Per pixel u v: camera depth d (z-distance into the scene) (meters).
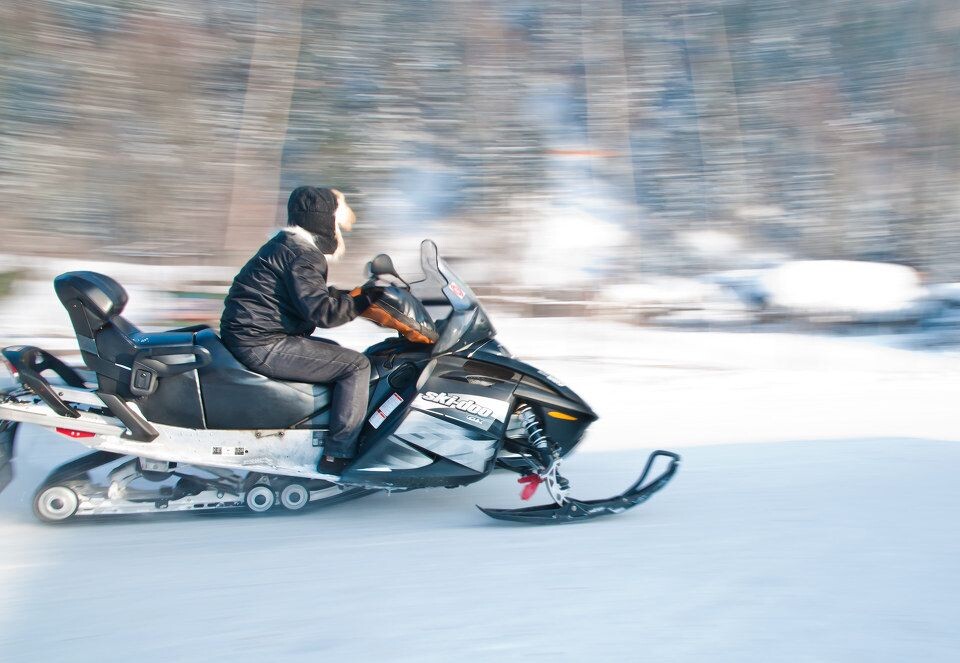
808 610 2.86
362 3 23.41
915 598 2.96
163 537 3.70
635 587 3.06
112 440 3.83
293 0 22.41
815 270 12.38
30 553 3.46
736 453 5.30
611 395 7.30
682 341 10.46
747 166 20.73
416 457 3.97
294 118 20.67
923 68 22.67
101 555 3.44
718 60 23.78
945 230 18.41
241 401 3.90
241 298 3.89
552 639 2.63
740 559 3.36
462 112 21.22
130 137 19.48
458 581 3.12
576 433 4.11
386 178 19.27
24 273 12.55
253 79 21.02
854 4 24.50
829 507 4.11
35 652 2.56
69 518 3.89
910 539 3.61
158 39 21.27
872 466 4.96
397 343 4.17
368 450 3.94
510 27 23.53
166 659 2.50
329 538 3.68
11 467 3.93
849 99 22.77
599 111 21.73
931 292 12.17
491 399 4.02
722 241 18.30
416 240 17.17
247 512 4.09
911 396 7.31
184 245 16.94
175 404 3.88
